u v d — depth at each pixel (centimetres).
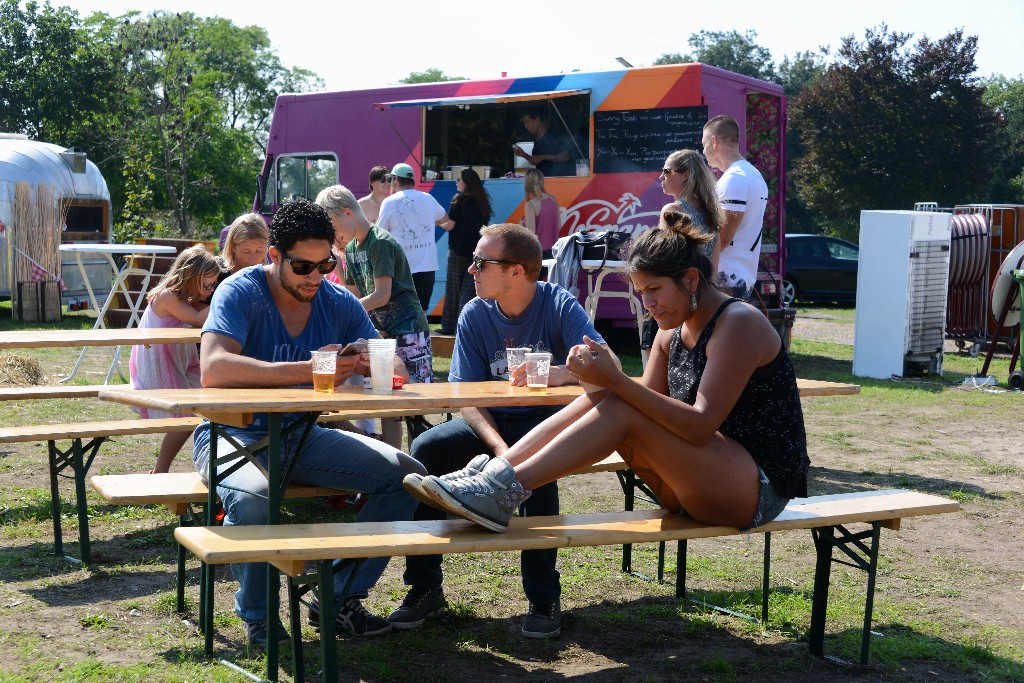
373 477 382
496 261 427
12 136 1827
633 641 402
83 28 4706
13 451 726
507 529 334
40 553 488
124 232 2516
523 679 361
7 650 366
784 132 1362
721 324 344
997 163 5306
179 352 582
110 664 353
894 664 383
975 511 627
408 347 621
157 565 476
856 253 2420
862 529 588
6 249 1702
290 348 409
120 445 757
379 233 614
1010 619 442
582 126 1252
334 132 1372
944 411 1005
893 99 4131
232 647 377
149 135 4191
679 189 620
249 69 6291
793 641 407
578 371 328
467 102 1248
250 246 605
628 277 377
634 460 358
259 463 354
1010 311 1221
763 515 351
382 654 378
